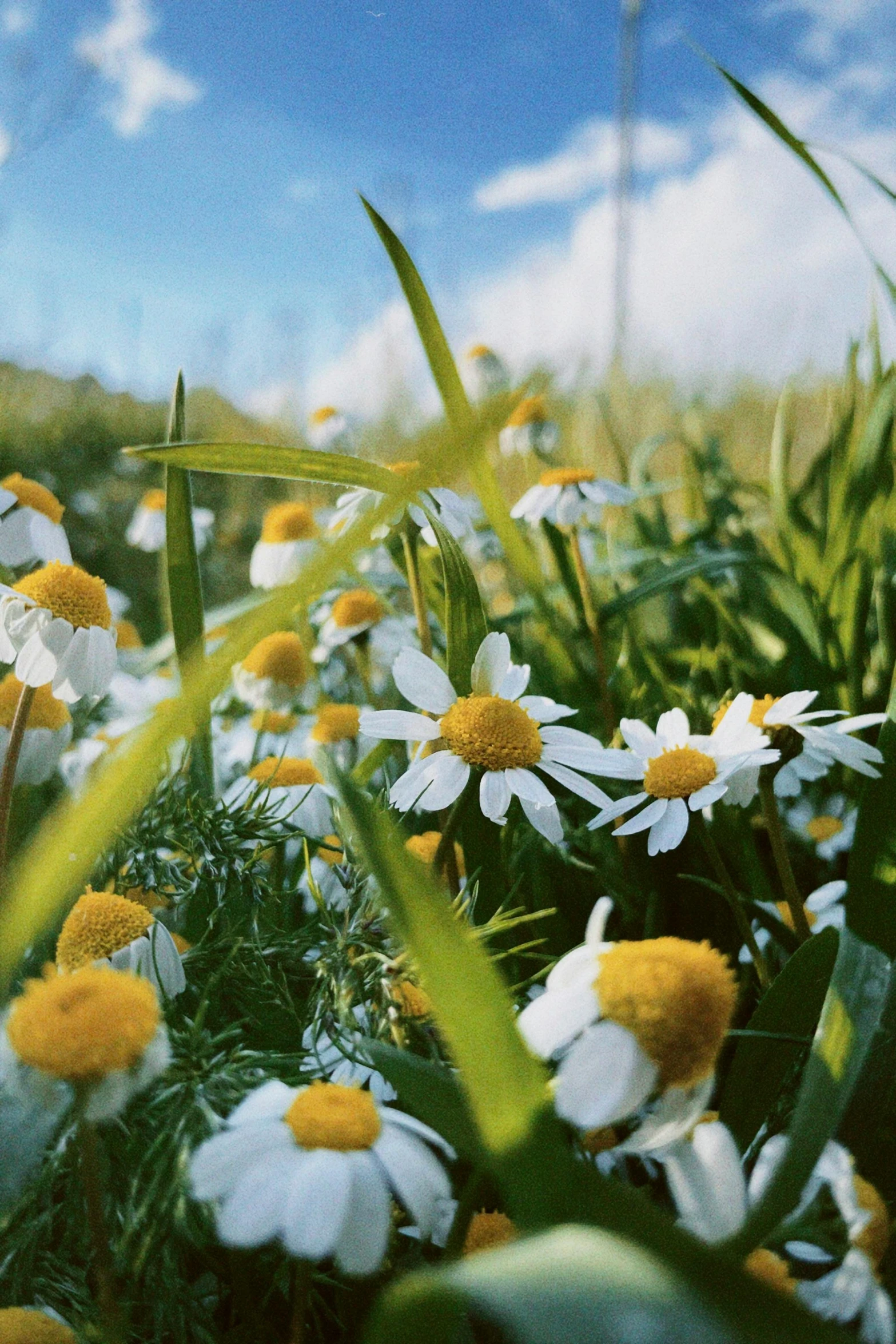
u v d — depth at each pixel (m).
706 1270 0.07
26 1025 0.09
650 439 0.34
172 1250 0.10
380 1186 0.09
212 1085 0.11
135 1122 0.11
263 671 0.23
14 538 0.20
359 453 0.39
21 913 0.07
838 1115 0.10
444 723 0.15
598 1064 0.09
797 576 0.25
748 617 0.28
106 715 0.24
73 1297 0.10
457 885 0.16
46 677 0.14
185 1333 0.11
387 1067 0.10
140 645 0.31
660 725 0.15
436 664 0.15
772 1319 0.06
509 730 0.14
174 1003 0.12
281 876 0.16
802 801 0.22
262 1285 0.12
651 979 0.09
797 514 0.26
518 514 0.24
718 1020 0.10
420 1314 0.07
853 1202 0.10
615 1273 0.06
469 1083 0.08
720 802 0.18
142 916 0.12
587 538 0.33
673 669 0.27
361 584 0.23
